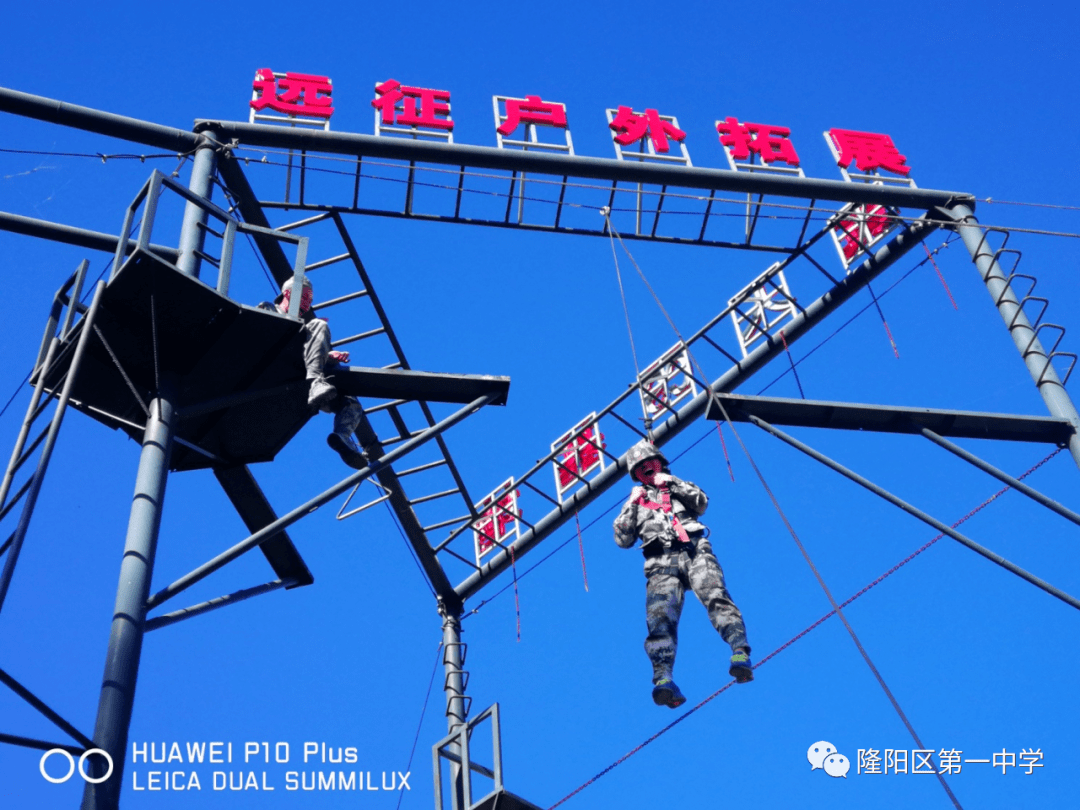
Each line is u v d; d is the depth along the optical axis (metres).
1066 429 12.12
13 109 12.81
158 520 9.20
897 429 11.84
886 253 15.52
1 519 9.37
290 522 10.03
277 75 14.31
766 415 11.50
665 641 9.81
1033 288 13.53
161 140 13.15
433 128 14.36
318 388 10.34
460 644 17.61
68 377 9.05
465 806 13.98
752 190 14.68
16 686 7.36
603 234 14.88
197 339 10.21
